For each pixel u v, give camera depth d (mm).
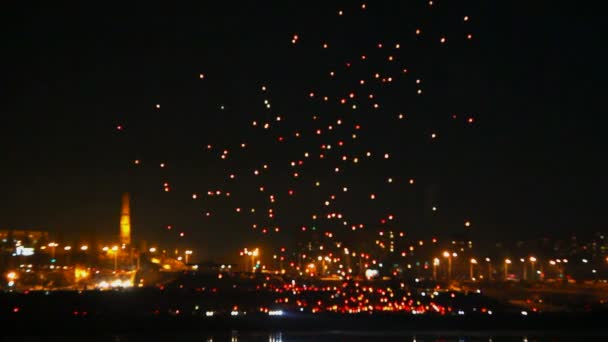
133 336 37000
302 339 35531
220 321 39688
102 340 35281
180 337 36438
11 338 36125
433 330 39062
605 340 35625
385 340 35281
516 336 36781
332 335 37219
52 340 35562
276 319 40125
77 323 38656
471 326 39938
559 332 38844
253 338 35906
